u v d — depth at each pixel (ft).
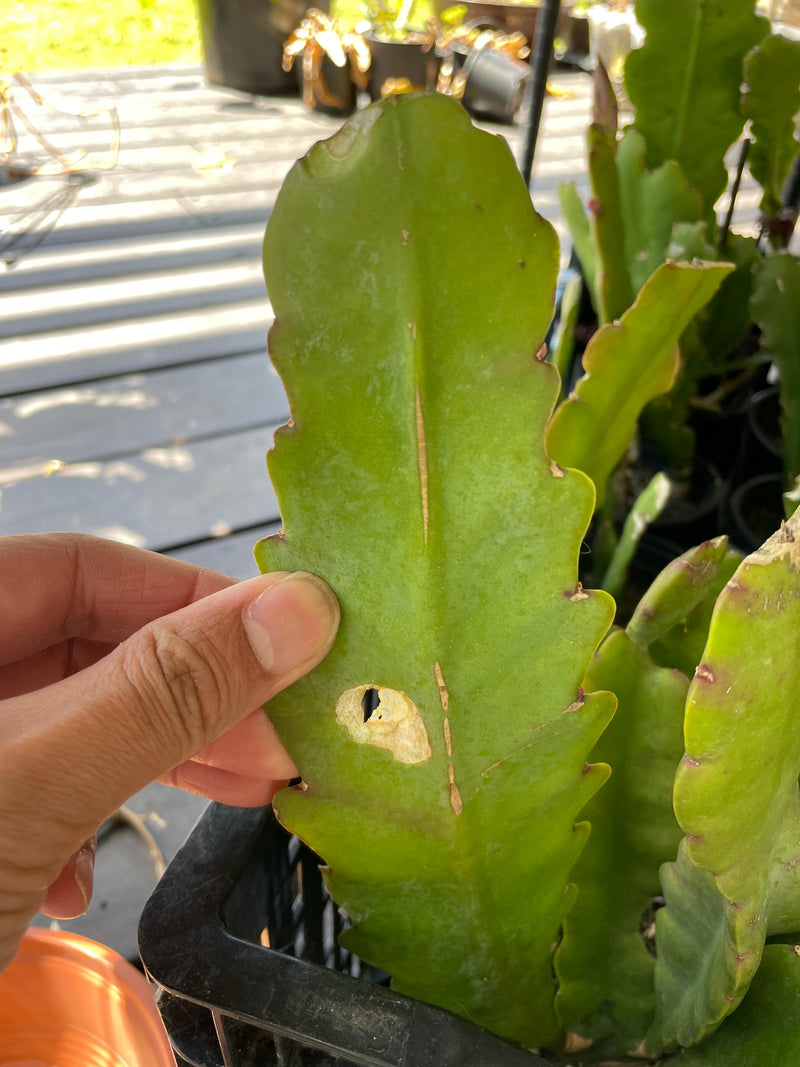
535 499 0.40
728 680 0.36
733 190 1.14
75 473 1.60
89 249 2.25
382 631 0.43
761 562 0.35
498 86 2.85
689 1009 0.55
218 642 0.46
